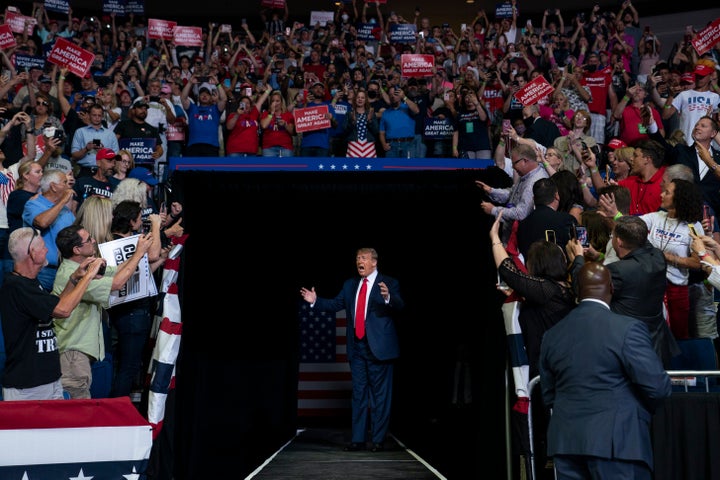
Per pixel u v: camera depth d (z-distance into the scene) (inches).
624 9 746.8
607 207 228.8
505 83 605.0
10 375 197.3
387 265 374.6
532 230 228.5
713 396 186.9
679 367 237.8
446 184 282.4
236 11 854.5
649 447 164.4
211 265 295.9
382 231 343.0
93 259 205.5
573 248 211.9
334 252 379.6
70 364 213.5
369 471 273.1
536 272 205.6
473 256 275.7
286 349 375.9
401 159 299.1
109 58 664.4
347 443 346.6
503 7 724.0
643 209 266.7
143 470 193.3
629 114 425.1
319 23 731.4
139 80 568.7
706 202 295.4
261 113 456.8
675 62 643.5
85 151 375.2
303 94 480.7
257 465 285.1
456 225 299.4
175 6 850.1
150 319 257.4
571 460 168.1
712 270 208.4
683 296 235.1
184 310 267.0
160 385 227.9
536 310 205.6
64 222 247.1
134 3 718.5
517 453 229.0
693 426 186.4
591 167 284.5
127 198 259.1
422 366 365.1
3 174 283.3
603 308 170.2
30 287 196.5
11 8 637.9
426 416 358.0
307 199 286.7
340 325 424.5
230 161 290.7
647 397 162.4
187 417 262.1
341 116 471.2
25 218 243.3
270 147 432.1
